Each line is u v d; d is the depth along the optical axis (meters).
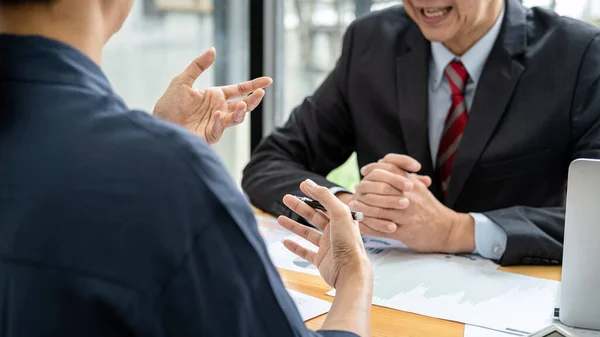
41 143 0.59
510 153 1.57
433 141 1.68
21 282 0.57
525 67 1.58
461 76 1.63
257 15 2.69
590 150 1.50
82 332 0.57
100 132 0.60
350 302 0.80
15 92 0.61
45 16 0.63
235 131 2.88
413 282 1.19
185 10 2.95
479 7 1.52
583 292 1.00
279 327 0.61
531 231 1.31
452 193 1.61
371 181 1.39
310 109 1.85
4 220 0.58
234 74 2.96
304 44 2.76
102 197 0.57
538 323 1.02
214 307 0.58
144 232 0.56
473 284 1.19
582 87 1.54
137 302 0.56
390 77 1.72
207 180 0.59
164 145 0.59
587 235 0.98
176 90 1.13
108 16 0.68
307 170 1.75
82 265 0.56
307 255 1.03
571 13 2.02
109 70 3.01
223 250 0.58
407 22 1.79
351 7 2.64
